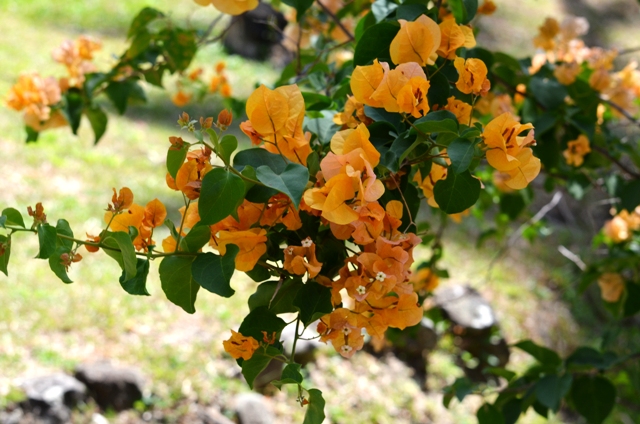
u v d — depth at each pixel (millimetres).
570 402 1678
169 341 3523
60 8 7637
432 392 3889
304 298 1009
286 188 965
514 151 995
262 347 999
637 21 9945
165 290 1008
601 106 1901
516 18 9227
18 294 3527
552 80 1604
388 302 993
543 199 5555
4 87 5441
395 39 1069
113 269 3930
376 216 963
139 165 5027
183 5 8328
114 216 1021
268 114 1015
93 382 3100
